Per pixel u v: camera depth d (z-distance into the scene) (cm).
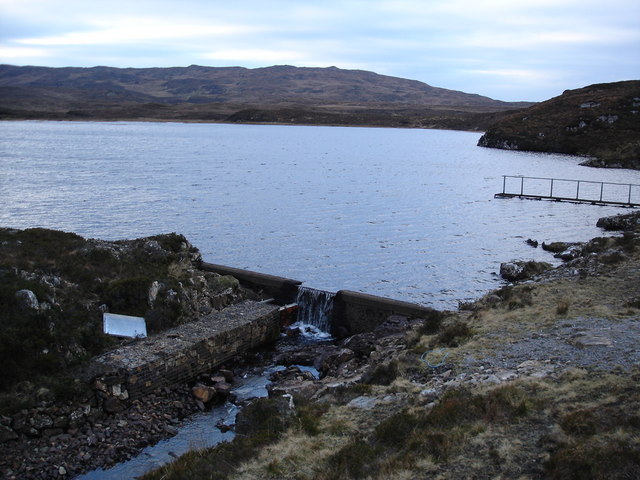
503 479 1216
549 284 2906
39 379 2091
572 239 5066
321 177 9206
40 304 2406
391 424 1519
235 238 5059
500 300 2794
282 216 6028
